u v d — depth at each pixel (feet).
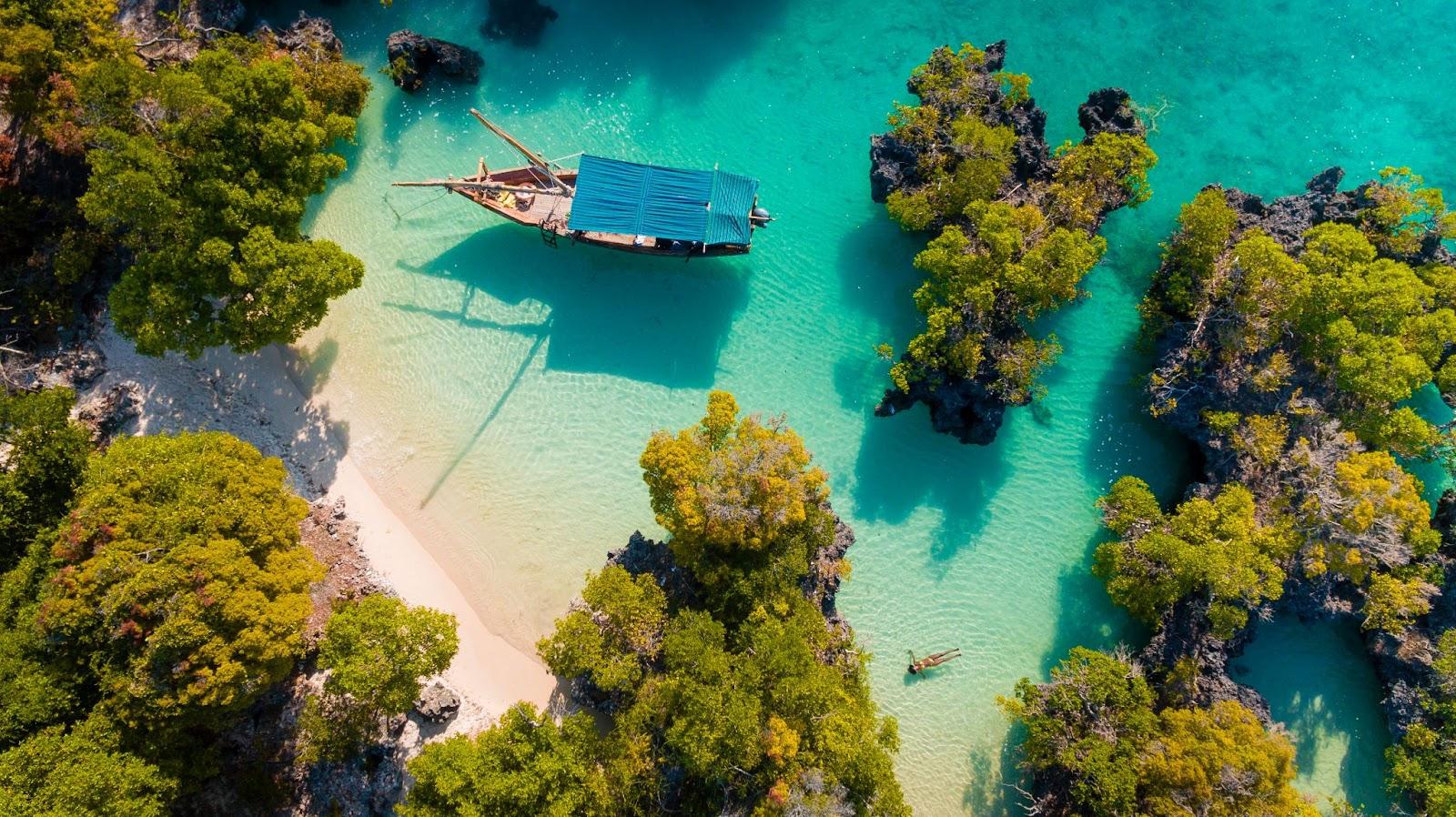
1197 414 116.88
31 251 120.78
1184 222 116.98
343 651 100.58
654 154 132.36
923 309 116.47
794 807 93.71
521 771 97.30
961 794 118.32
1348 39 132.05
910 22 133.69
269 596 97.76
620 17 134.00
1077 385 126.00
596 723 115.44
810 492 107.86
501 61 134.00
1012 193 121.08
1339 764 117.08
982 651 121.39
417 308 127.95
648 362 127.24
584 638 101.96
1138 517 112.16
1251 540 107.55
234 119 104.17
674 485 103.19
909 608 122.21
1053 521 123.95
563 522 122.52
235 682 93.40
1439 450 116.78
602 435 125.39
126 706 92.99
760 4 133.90
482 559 121.08
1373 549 107.65
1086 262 111.86
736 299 128.16
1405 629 113.09
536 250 129.18
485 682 117.19
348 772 110.83
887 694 120.26
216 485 99.86
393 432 124.47
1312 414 111.96
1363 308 109.60
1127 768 101.30
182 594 91.91
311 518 119.14
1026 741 113.70
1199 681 112.06
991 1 133.39
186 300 105.19
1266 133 131.13
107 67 104.32
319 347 125.90
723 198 119.65
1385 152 130.72
